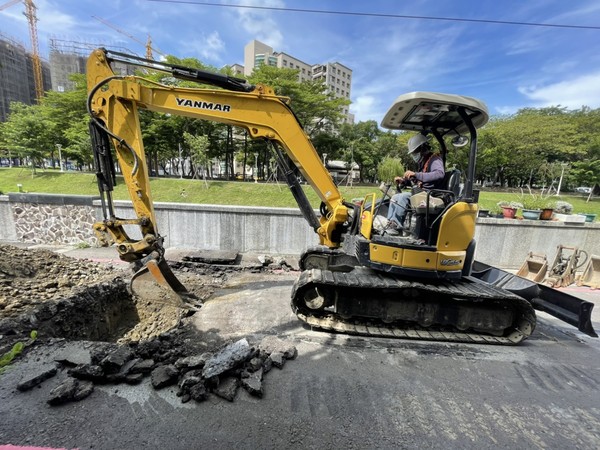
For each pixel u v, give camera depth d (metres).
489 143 26.00
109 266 5.86
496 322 3.80
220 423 2.18
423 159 4.32
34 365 2.58
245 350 2.80
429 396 2.66
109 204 4.14
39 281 4.40
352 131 39.00
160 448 1.93
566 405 2.64
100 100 3.91
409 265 3.72
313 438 2.10
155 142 25.61
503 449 2.11
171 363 2.89
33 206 7.89
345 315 3.85
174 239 7.69
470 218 3.80
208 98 4.07
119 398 2.36
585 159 25.39
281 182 21.38
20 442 1.90
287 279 5.88
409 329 3.89
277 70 24.38
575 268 6.11
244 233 7.58
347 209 4.43
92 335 3.95
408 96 3.64
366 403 2.51
